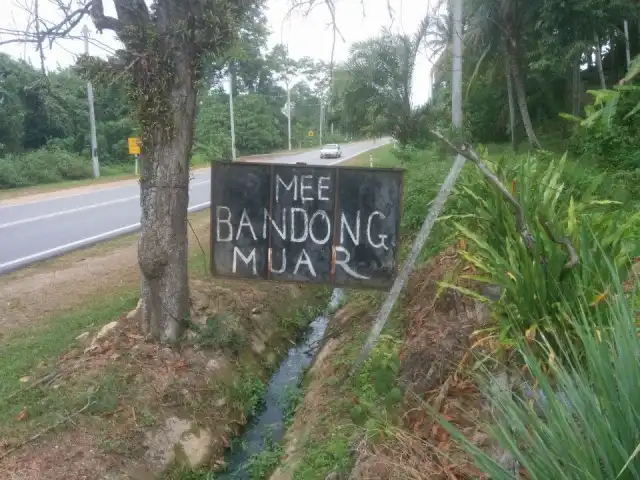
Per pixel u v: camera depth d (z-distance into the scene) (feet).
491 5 54.49
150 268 18.69
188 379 18.13
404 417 12.32
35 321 22.47
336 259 14.94
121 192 69.56
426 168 33.17
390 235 14.69
